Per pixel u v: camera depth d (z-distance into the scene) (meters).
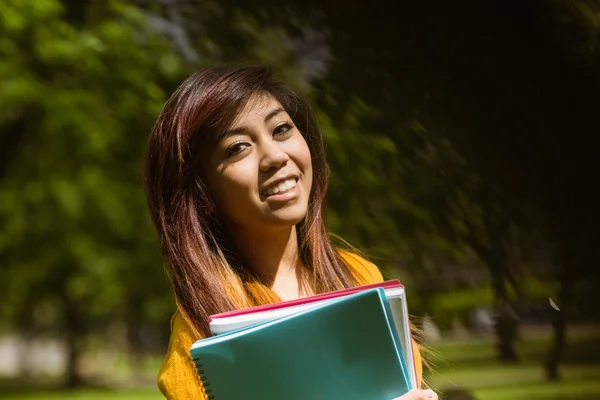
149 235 18.11
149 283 22.56
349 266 2.62
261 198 2.34
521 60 3.61
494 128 3.71
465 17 3.70
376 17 4.16
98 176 17.20
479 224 4.54
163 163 2.41
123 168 13.50
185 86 2.39
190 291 2.33
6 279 23.70
